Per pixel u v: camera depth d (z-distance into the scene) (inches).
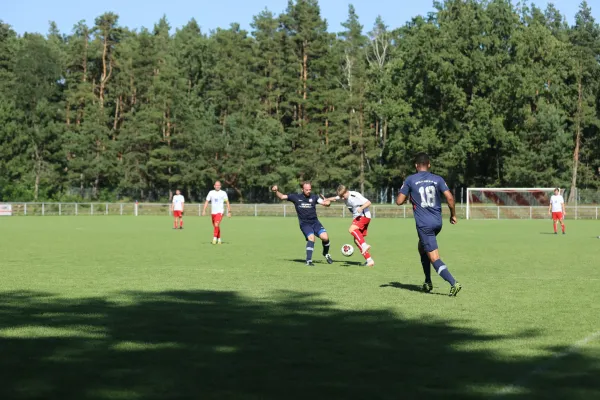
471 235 1208.8
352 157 3179.1
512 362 241.6
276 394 201.2
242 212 2465.6
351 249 653.9
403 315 343.0
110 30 3531.0
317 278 518.3
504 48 2790.4
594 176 3191.4
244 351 259.3
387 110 2849.4
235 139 3105.3
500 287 460.1
